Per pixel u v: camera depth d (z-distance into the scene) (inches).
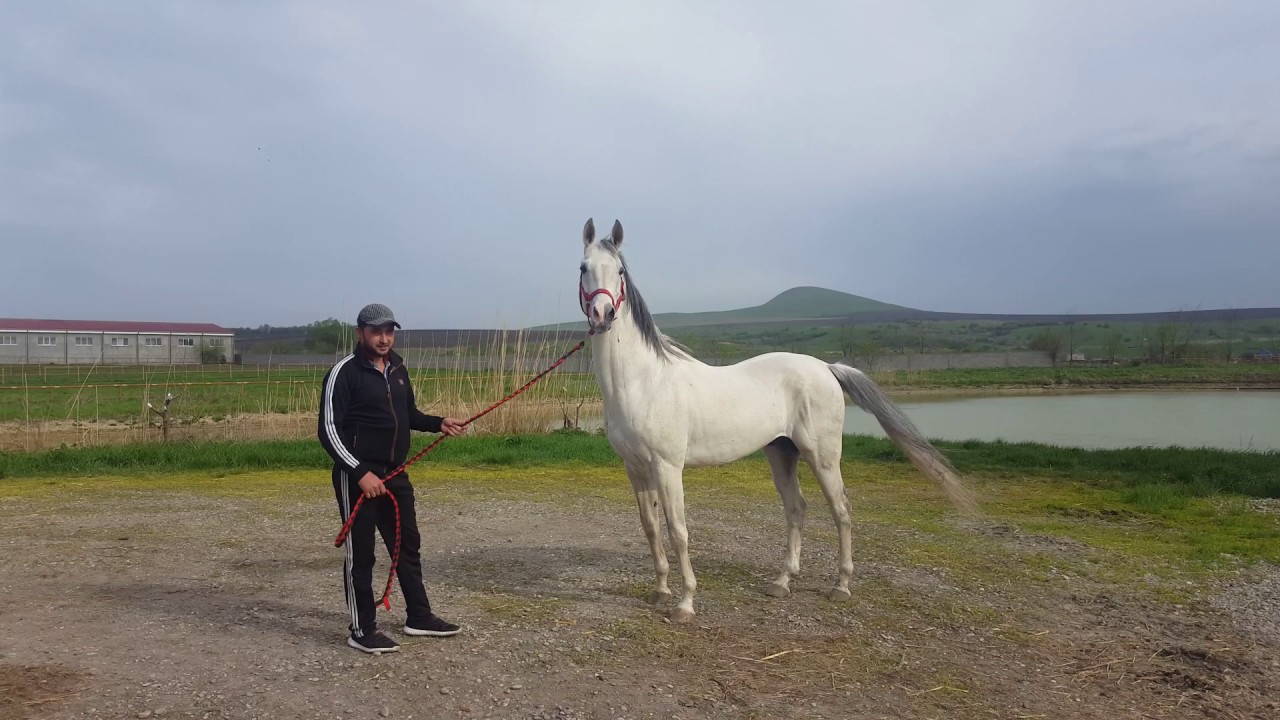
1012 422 765.9
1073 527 279.9
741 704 132.3
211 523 272.5
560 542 249.8
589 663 145.5
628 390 173.5
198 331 1952.5
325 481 369.1
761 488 360.5
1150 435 663.8
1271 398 1046.4
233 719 117.4
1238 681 151.2
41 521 270.5
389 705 124.6
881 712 132.3
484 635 157.3
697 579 208.5
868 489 357.7
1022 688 145.4
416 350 769.6
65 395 807.1
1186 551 245.4
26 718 114.8
